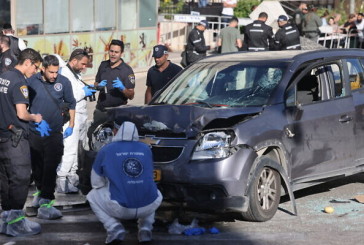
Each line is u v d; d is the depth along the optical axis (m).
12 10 26.09
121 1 32.03
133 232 12.11
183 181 12.05
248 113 12.73
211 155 12.04
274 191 12.83
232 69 14.36
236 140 12.22
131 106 13.48
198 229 11.95
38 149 12.88
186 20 42.47
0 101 11.89
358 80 15.02
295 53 14.70
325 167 13.95
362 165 14.81
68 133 13.50
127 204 10.95
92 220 12.94
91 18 30.30
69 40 29.16
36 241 11.59
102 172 11.13
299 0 52.91
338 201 14.24
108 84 16.12
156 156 12.38
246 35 31.53
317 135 13.70
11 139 11.84
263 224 12.51
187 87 14.50
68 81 13.18
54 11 28.20
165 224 12.49
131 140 11.29
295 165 13.31
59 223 12.71
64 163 14.90
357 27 41.19
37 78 12.89
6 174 12.07
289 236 11.78
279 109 13.20
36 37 27.44
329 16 45.91
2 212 12.70
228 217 12.94
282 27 30.52
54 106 12.86
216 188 12.01
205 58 15.43
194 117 12.40
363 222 12.71
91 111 24.36
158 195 11.30
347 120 14.30
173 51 43.38
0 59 18.83
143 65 34.28
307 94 14.28
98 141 13.30
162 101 14.39
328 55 14.75
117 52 16.06
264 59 14.45
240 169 12.08
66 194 14.84
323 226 12.43
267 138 12.64
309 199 14.47
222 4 47.44
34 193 14.57
